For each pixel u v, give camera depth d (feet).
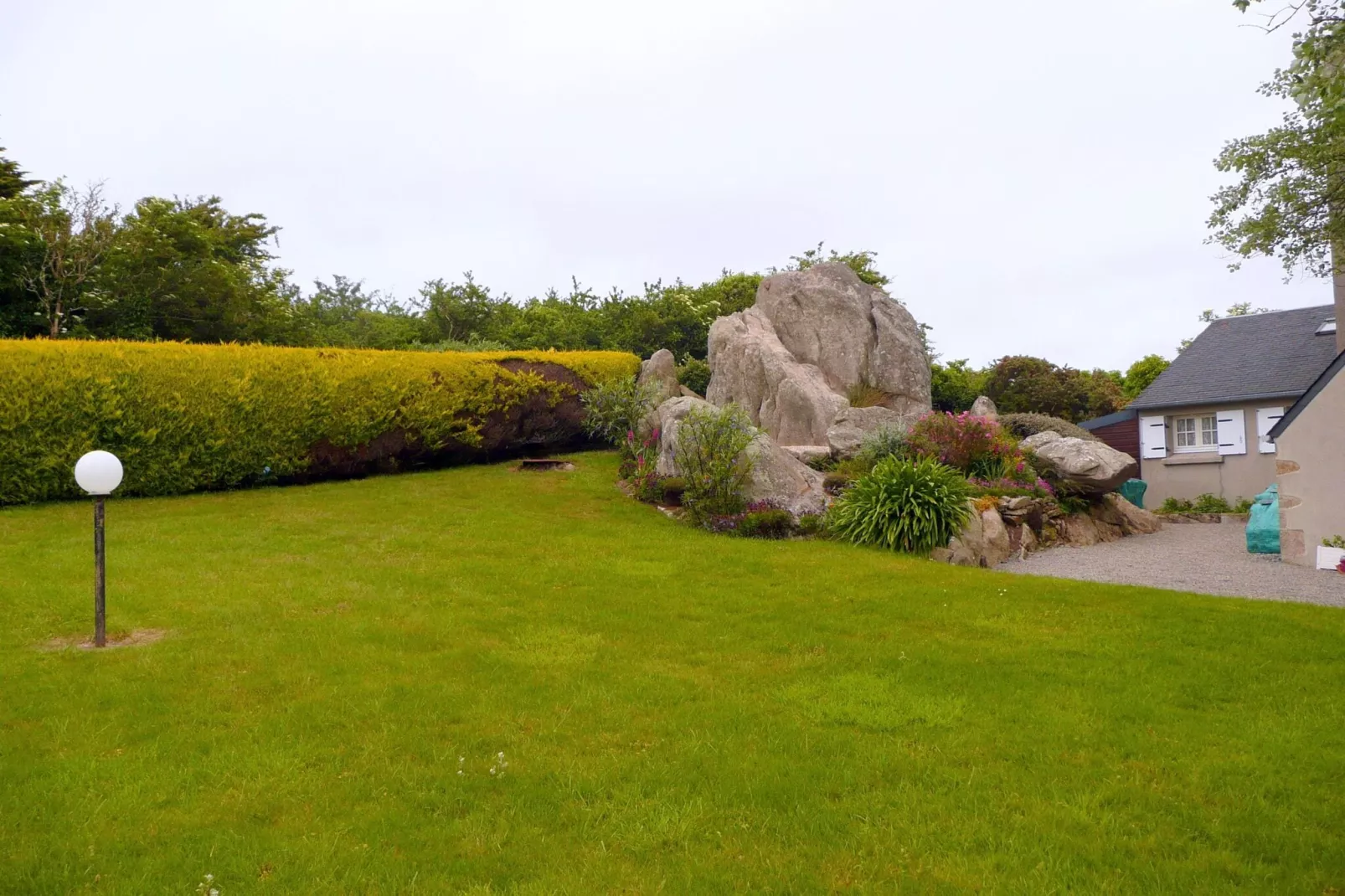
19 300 70.69
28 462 43.32
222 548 36.11
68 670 22.04
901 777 17.10
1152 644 26.11
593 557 37.19
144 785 16.25
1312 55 26.13
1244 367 79.20
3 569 30.83
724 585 33.14
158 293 76.89
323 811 15.52
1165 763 17.72
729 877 13.56
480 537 40.34
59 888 13.02
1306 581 39.70
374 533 40.22
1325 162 45.65
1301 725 19.70
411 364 56.85
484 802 15.98
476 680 22.27
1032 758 17.99
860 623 28.27
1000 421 70.59
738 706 20.79
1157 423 81.00
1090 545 52.42
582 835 14.85
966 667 23.77
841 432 58.08
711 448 46.98
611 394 61.46
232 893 13.03
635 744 18.65
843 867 13.91
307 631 25.63
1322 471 44.45
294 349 52.49
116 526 39.37
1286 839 14.70
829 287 71.92
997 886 13.32
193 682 21.49
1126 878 13.58
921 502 42.50
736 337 71.36
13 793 15.87
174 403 47.34
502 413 61.67
